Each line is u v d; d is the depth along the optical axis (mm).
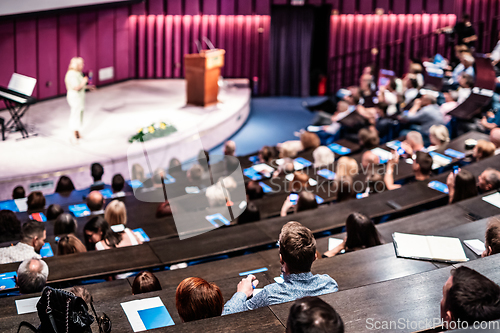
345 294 2332
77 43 12883
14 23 11375
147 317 2740
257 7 14289
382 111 9711
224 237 4582
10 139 9922
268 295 2490
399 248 3469
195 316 2457
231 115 11547
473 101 8531
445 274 2480
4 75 11492
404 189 5598
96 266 4074
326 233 4855
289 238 2500
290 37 14586
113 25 13703
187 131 10008
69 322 2000
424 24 14133
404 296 2320
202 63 11719
